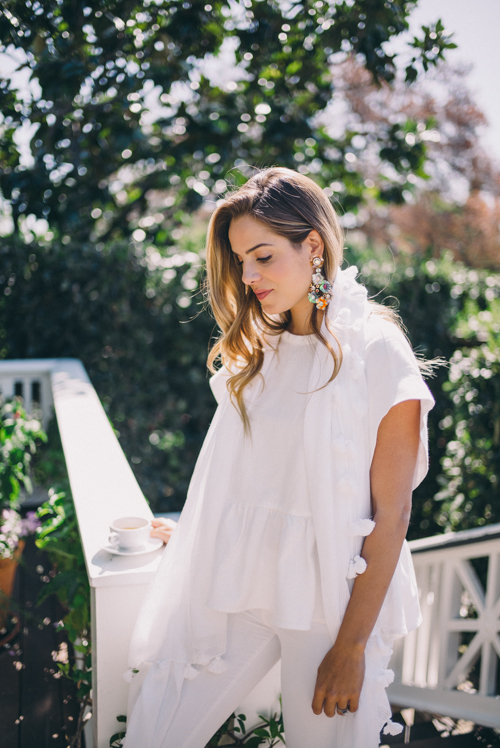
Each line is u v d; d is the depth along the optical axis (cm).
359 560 112
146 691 132
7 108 340
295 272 120
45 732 205
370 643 117
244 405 130
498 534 224
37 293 489
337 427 115
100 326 507
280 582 119
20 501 423
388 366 113
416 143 528
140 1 344
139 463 527
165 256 538
